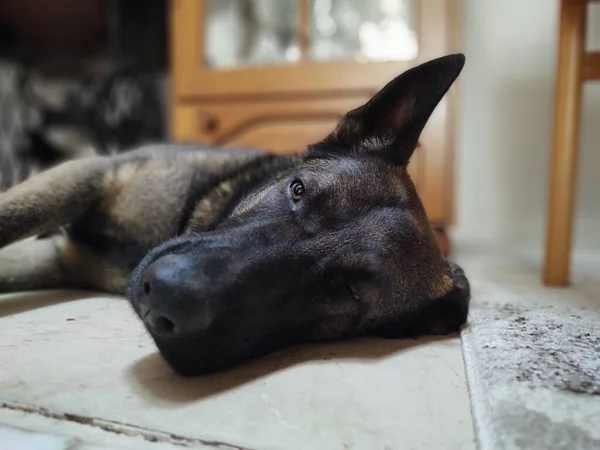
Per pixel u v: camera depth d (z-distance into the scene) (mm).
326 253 393
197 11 1004
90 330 410
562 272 711
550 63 1099
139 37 1385
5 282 504
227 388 328
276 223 400
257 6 1022
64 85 1506
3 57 1442
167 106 1465
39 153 1438
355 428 286
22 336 391
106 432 279
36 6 1354
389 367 374
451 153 918
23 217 451
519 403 301
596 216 1088
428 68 459
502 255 1012
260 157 537
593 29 1039
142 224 505
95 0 1351
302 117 987
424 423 294
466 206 1175
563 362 369
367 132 482
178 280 307
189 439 271
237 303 339
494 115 1139
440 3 915
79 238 522
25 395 306
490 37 1121
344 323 418
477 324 467
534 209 1141
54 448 261
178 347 324
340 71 960
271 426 285
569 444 265
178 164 527
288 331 393
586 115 1070
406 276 431
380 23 966
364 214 422
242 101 1004
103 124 1391
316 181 427
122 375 335
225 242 361
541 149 1124
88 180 492
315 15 1005
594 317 506
